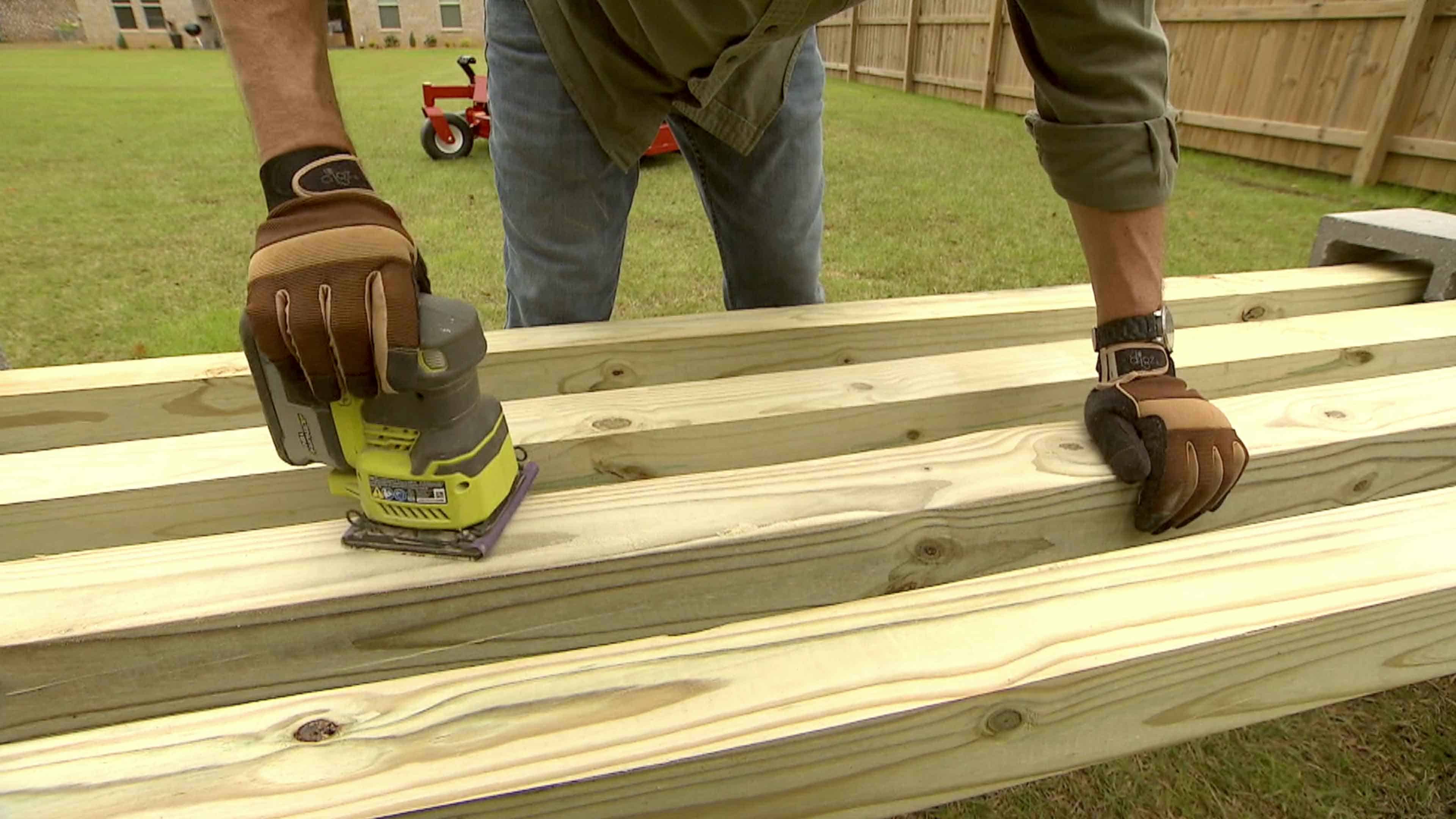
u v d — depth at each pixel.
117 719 0.90
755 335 1.76
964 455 1.17
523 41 1.66
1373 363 1.78
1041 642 0.86
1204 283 2.13
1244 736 1.59
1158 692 0.87
